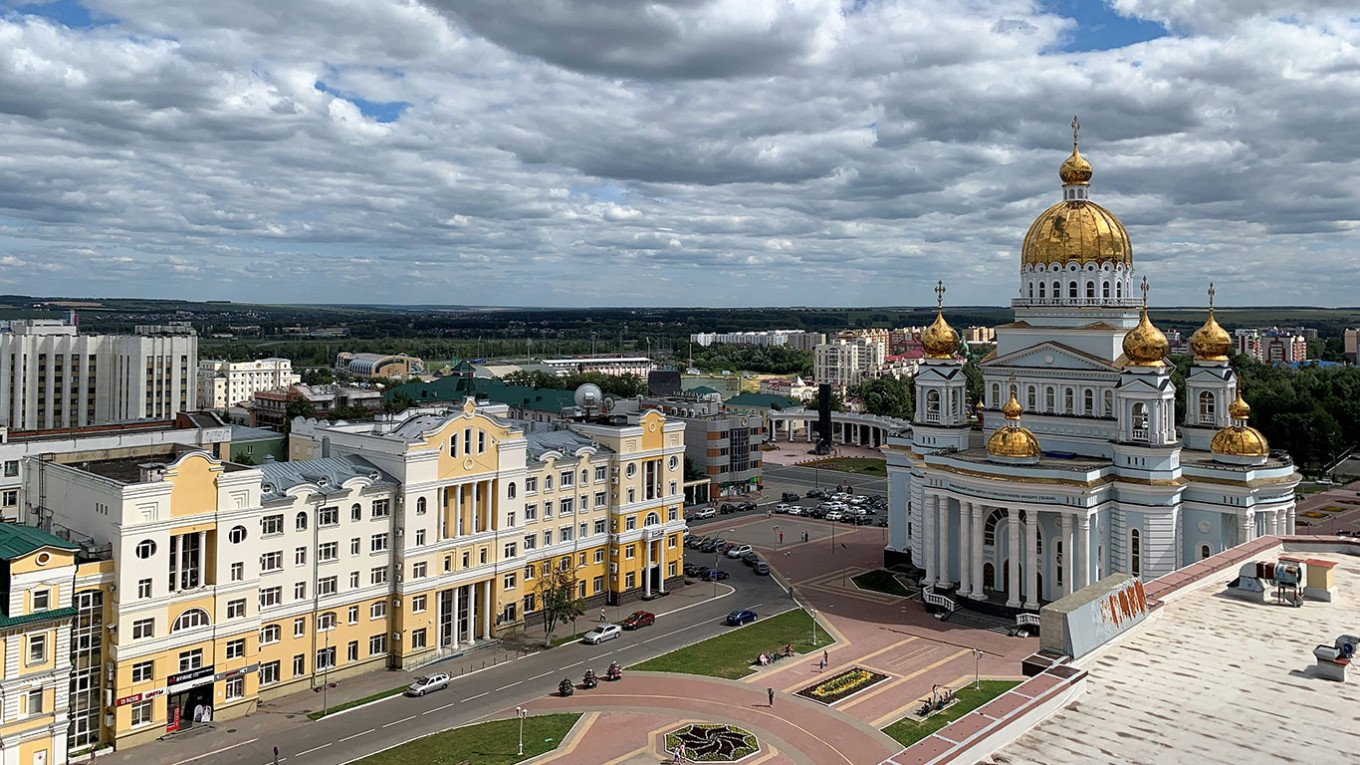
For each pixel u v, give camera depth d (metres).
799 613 129.12
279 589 99.00
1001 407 144.12
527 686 102.38
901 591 139.88
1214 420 136.62
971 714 37.38
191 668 90.88
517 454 120.81
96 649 86.00
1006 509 123.62
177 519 89.75
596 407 168.38
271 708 96.12
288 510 99.25
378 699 98.56
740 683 102.56
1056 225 138.50
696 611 131.00
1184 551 125.31
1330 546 66.56
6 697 77.81
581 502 131.12
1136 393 122.94
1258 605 53.47
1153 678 42.88
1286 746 36.38
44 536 84.38
